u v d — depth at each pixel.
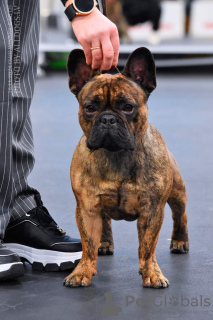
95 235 5.12
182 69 24.91
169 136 12.36
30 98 5.83
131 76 5.00
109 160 4.84
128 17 24.86
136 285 5.00
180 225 5.95
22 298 4.71
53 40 23.66
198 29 31.25
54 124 13.45
